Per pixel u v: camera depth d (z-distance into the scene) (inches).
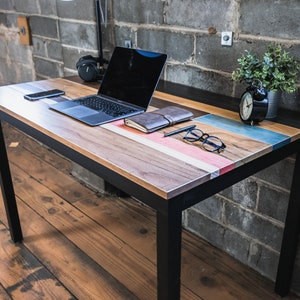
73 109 59.6
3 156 72.1
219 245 76.7
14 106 61.9
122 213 88.7
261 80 51.9
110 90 66.4
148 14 76.0
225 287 67.4
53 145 53.2
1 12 133.2
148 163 42.4
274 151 48.5
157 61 61.3
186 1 68.4
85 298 65.0
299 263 63.6
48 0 107.3
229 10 62.6
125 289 66.9
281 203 63.6
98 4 77.2
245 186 68.2
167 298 41.9
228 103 63.2
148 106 59.6
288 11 55.2
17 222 77.7
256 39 60.5
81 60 78.0
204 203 76.6
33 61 126.1
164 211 38.1
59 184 101.3
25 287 67.4
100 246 77.7
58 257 74.7
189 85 73.9
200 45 69.2
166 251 39.7
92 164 46.3
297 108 58.3
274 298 65.0
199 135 49.4
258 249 69.6
